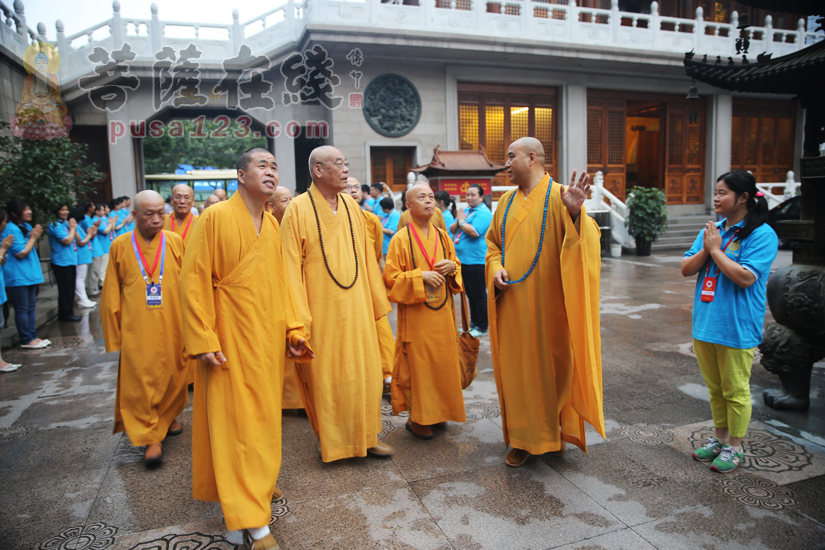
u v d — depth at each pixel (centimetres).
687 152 1747
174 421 356
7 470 302
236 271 230
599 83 1567
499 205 309
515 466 291
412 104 1383
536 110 1543
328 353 287
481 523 239
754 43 1620
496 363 302
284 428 359
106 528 243
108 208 1071
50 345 590
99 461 313
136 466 306
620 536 227
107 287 322
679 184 1748
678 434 326
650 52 1462
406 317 332
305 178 1697
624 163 1661
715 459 283
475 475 283
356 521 243
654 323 619
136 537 235
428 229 342
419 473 287
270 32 1327
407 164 1419
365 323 297
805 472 276
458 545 223
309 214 288
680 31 1717
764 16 1805
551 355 284
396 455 310
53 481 288
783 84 355
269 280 238
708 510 244
